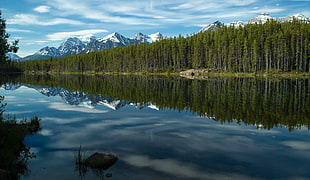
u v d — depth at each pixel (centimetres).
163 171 762
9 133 1070
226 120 1543
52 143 1080
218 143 1053
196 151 949
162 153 927
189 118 1620
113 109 2056
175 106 2133
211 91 3300
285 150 965
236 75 7919
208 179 708
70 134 1231
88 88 4453
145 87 4197
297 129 1306
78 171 776
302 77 6425
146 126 1397
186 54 11238
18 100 2806
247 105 2130
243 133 1223
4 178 705
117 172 757
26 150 996
